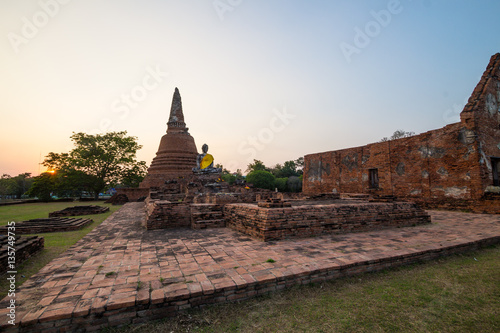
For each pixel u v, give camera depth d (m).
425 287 4.27
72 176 34.09
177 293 3.55
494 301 3.81
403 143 16.92
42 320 2.99
